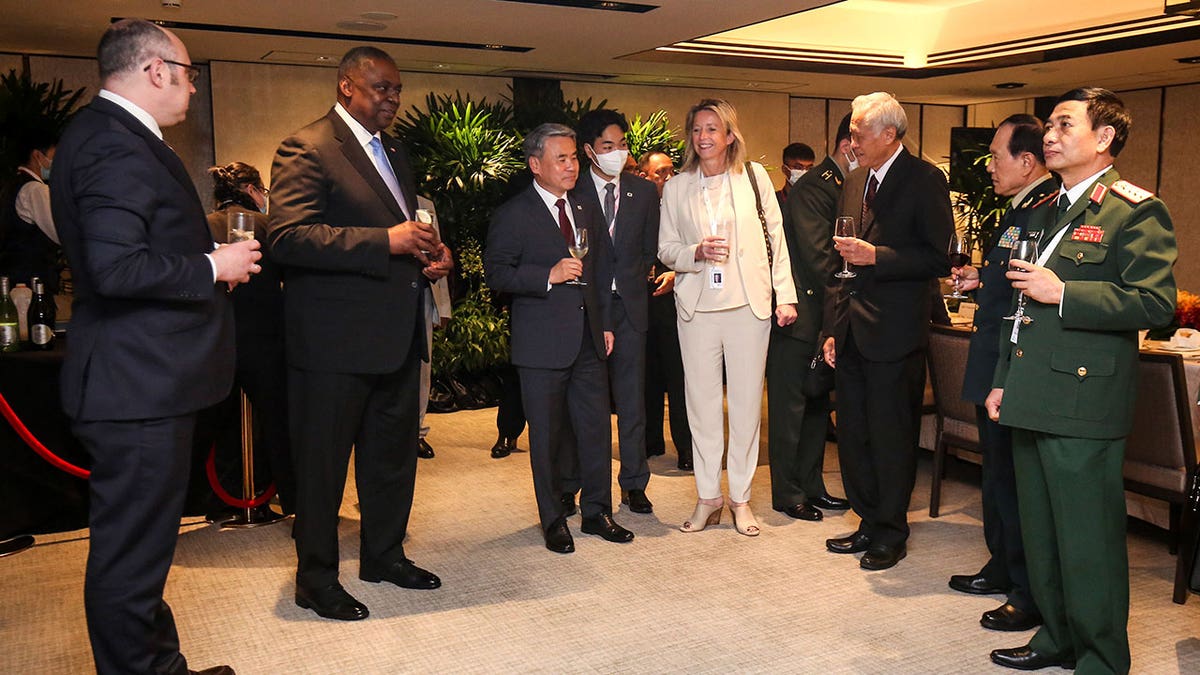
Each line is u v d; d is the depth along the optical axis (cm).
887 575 355
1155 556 376
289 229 296
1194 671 277
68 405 234
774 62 819
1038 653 279
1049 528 275
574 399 396
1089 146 259
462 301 708
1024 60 817
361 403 319
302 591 325
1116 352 254
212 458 411
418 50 712
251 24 600
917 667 282
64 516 408
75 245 233
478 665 285
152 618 242
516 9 562
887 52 877
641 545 390
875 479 375
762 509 439
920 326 353
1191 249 1021
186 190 244
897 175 352
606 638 303
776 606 327
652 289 497
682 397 500
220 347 251
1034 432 272
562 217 384
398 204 325
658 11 570
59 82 627
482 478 496
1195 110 1002
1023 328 264
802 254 399
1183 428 333
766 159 1023
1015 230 307
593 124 404
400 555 349
